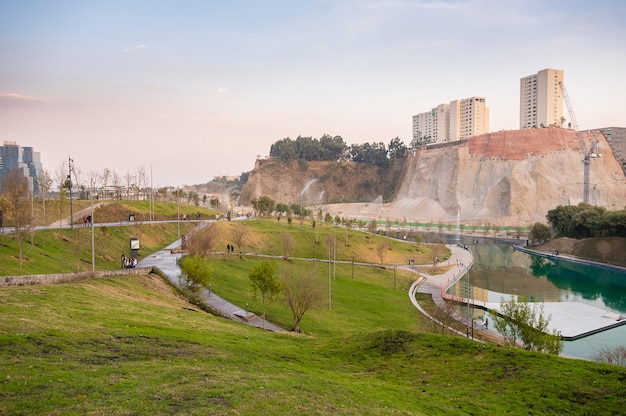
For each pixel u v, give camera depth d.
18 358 21.31
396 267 120.06
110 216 115.25
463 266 130.62
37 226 83.56
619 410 23.70
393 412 21.33
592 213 164.25
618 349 56.31
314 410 19.34
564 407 24.44
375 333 40.53
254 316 57.06
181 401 18.25
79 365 21.52
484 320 76.88
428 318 70.69
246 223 138.25
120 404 17.30
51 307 32.19
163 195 181.25
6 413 15.56
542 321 52.75
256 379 23.03
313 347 39.00
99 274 50.12
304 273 61.22
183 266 57.16
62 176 112.88
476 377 29.55
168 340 29.52
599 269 135.88
